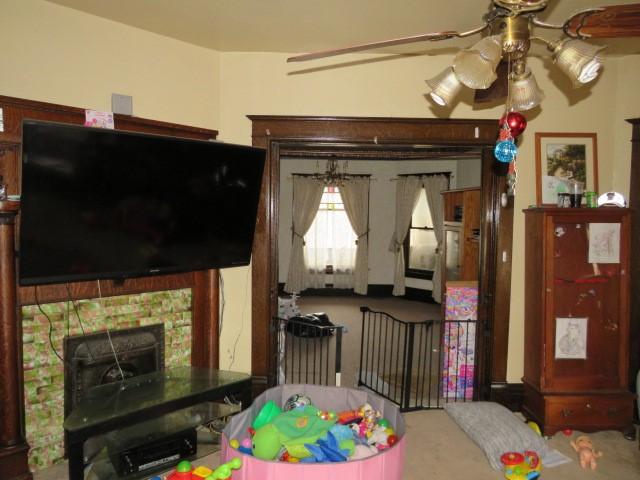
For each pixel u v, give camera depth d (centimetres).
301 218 775
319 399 252
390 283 795
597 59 157
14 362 221
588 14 153
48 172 207
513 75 177
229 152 269
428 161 745
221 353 329
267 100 322
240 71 320
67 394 249
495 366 333
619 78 329
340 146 325
